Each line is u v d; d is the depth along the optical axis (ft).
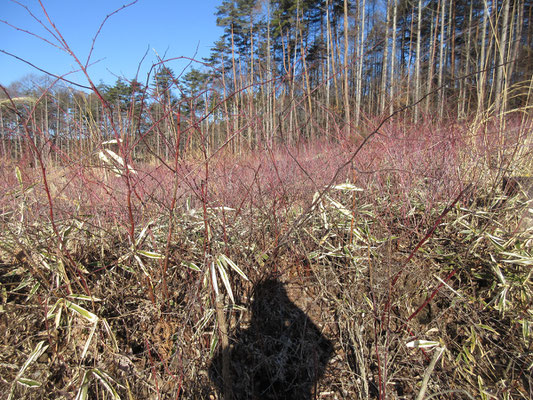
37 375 5.16
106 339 5.59
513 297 6.20
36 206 6.43
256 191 7.48
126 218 6.47
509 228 7.08
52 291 5.20
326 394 5.62
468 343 5.80
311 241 7.00
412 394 5.40
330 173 8.31
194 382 5.50
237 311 6.31
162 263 6.18
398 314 6.20
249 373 5.85
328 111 8.04
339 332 6.14
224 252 5.98
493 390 5.29
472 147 8.86
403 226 7.11
